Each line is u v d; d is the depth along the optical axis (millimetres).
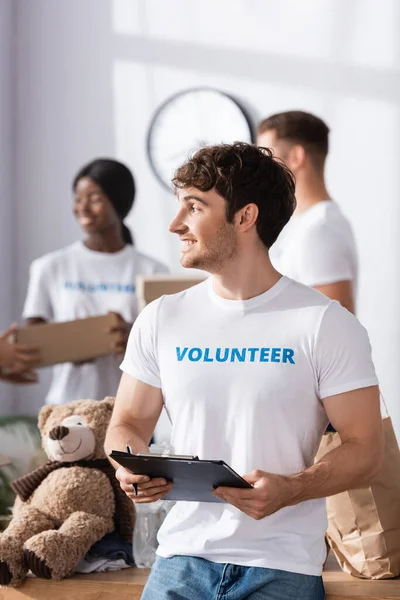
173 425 2156
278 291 2137
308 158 3197
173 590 2096
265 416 2049
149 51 5820
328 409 2084
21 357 4188
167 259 5789
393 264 5449
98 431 2762
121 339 4277
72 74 5938
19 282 6027
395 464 2613
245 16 5672
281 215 2170
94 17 5898
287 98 5605
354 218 5508
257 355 2074
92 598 2500
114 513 2729
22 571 2518
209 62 5730
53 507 2670
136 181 5840
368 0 5465
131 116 5852
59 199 5965
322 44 5547
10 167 5965
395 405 5422
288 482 1958
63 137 5953
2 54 5848
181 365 2127
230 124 5684
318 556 2105
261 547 2066
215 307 2164
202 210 2123
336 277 3023
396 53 5434
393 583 2537
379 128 5461
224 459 2082
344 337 2062
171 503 2684
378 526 2568
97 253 4637
